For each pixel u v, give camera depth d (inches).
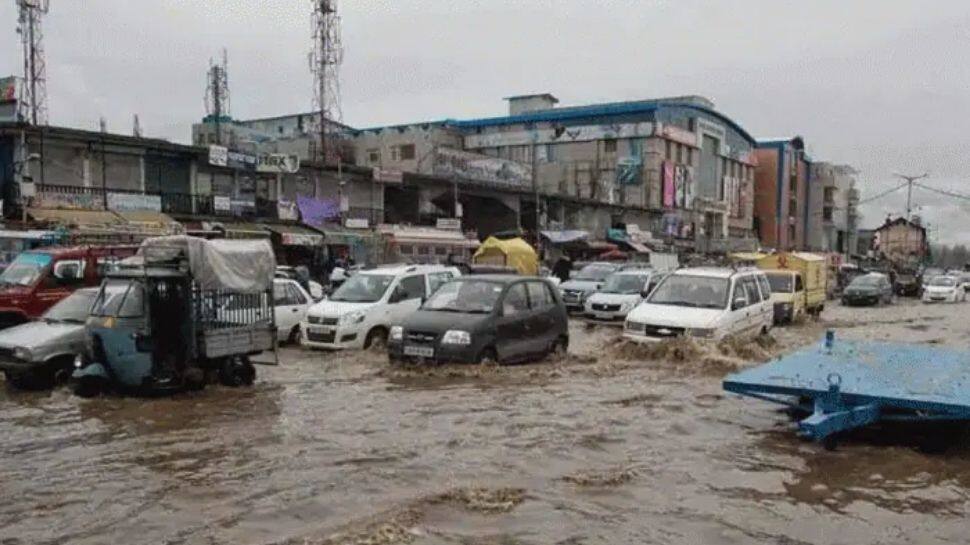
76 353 444.8
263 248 462.6
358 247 1346.0
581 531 216.5
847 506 241.9
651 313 571.8
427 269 668.1
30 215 978.1
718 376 471.8
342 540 208.4
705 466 284.0
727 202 2849.4
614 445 312.0
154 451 304.2
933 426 328.8
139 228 930.1
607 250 1934.1
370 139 2236.7
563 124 2484.0
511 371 481.4
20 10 1362.0
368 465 281.1
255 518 226.8
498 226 1883.6
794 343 701.9
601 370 490.0
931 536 217.8
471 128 2625.5
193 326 426.6
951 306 1483.8
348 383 452.4
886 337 807.7
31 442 319.9
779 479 269.4
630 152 2393.0
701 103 2733.8
